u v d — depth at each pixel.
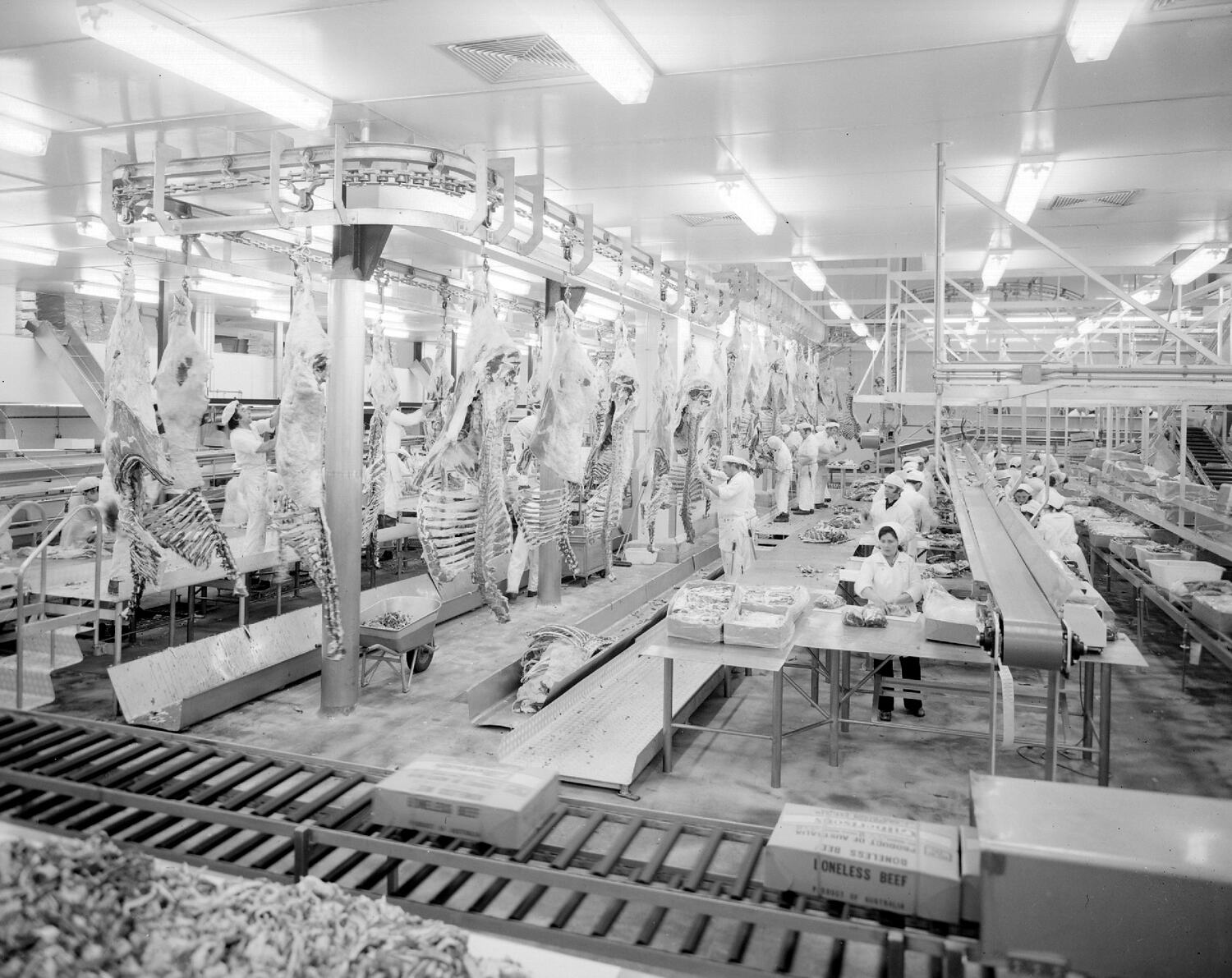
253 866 3.05
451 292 11.12
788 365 14.18
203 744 3.80
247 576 10.91
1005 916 2.30
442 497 6.38
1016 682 7.57
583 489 7.21
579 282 9.57
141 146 6.83
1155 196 8.27
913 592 6.89
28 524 9.93
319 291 11.48
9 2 4.42
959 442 19.03
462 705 7.07
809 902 2.69
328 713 6.79
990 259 10.88
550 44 5.02
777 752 5.76
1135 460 13.88
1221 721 7.21
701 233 10.08
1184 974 2.19
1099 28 4.45
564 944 2.73
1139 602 9.60
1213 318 10.71
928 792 5.71
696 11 4.64
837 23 4.76
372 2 4.49
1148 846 2.30
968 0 4.48
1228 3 4.49
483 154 6.07
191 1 4.45
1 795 3.59
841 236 10.14
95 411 12.23
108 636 8.70
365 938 2.41
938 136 6.63
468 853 2.88
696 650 5.76
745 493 10.58
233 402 8.96
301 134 6.55
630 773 5.53
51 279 12.12
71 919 2.33
